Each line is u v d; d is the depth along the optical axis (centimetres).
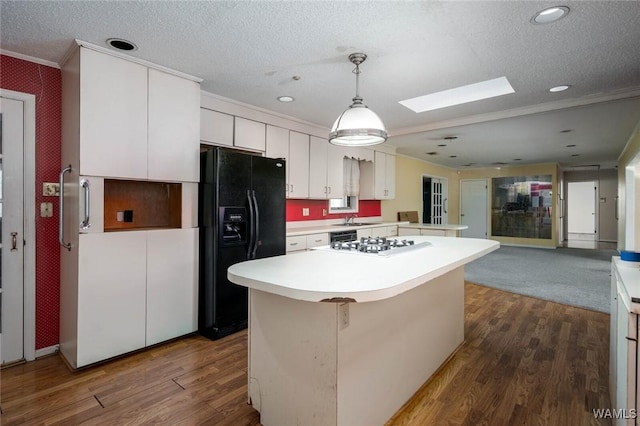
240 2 188
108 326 252
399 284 142
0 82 247
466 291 459
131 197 307
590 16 200
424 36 227
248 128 380
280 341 173
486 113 415
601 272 575
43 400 205
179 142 292
